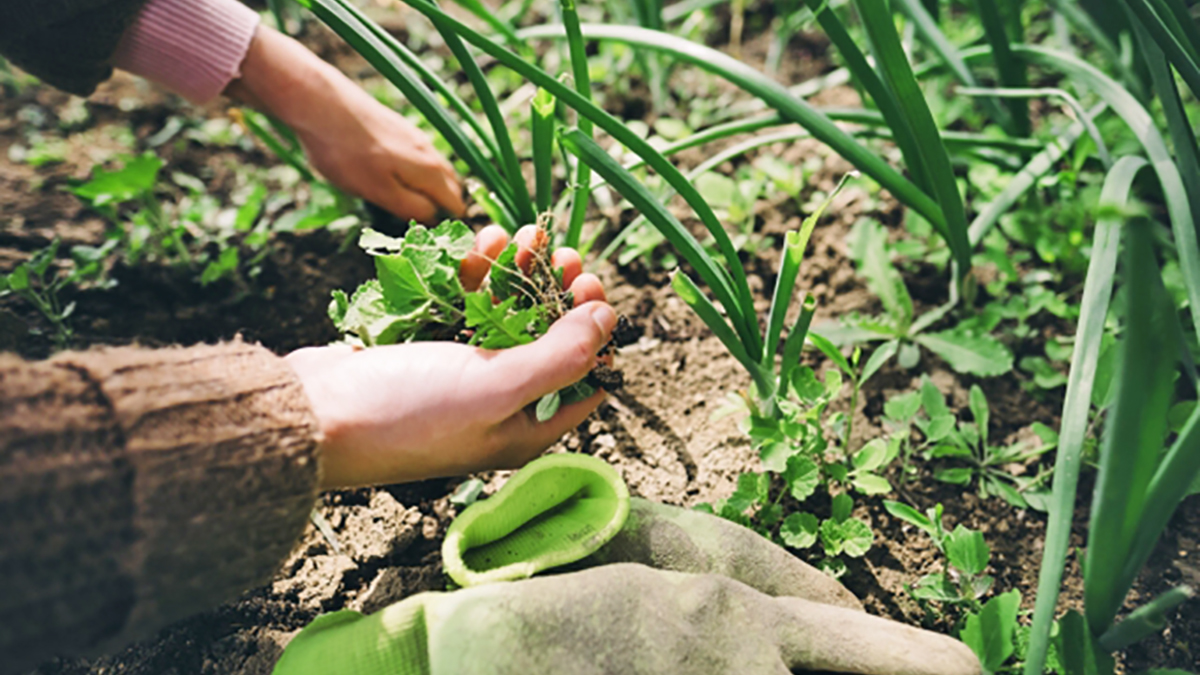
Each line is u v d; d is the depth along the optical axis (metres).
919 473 1.13
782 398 1.09
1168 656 0.94
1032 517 1.08
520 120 1.63
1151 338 0.62
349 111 1.30
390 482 0.92
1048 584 0.79
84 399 0.70
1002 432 1.18
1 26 1.11
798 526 1.01
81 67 1.18
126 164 1.22
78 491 0.67
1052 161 1.24
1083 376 0.85
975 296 1.31
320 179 1.55
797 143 1.57
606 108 1.69
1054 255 1.30
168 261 1.37
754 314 1.04
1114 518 0.72
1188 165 1.00
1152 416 0.66
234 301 1.35
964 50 1.35
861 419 1.20
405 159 1.34
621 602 0.79
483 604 0.76
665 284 1.38
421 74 1.16
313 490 0.78
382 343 0.96
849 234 1.42
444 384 0.85
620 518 0.89
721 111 1.68
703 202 0.99
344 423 0.84
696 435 1.18
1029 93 1.19
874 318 1.31
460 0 1.31
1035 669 0.77
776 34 1.84
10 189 1.48
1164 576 1.01
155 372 0.75
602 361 1.01
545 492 0.93
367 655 0.78
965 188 1.41
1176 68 0.96
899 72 0.98
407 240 0.96
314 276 1.39
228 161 1.59
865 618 0.85
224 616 1.01
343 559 1.06
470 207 1.49
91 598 0.69
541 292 0.98
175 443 0.71
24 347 1.21
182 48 1.20
